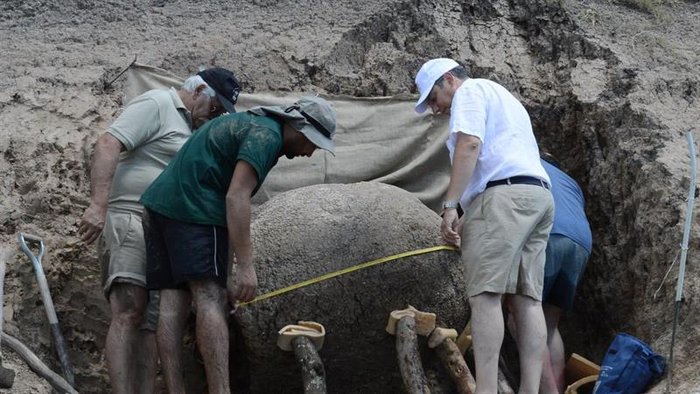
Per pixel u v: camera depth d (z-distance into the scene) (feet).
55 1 32.83
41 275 23.88
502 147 22.77
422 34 31.37
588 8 32.65
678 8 33.81
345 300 23.63
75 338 25.23
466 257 22.44
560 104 29.91
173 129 23.61
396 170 28.40
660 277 25.16
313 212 24.12
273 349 23.81
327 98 29.01
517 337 22.56
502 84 30.48
